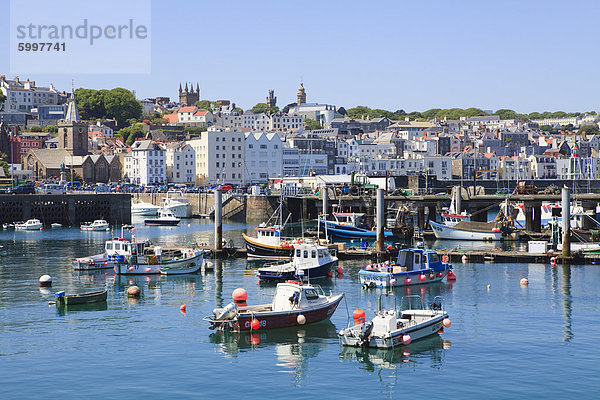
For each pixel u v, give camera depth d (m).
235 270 92.50
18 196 170.12
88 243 131.00
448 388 47.12
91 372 50.16
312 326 62.03
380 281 79.44
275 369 50.81
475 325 62.31
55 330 60.81
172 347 55.91
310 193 197.38
